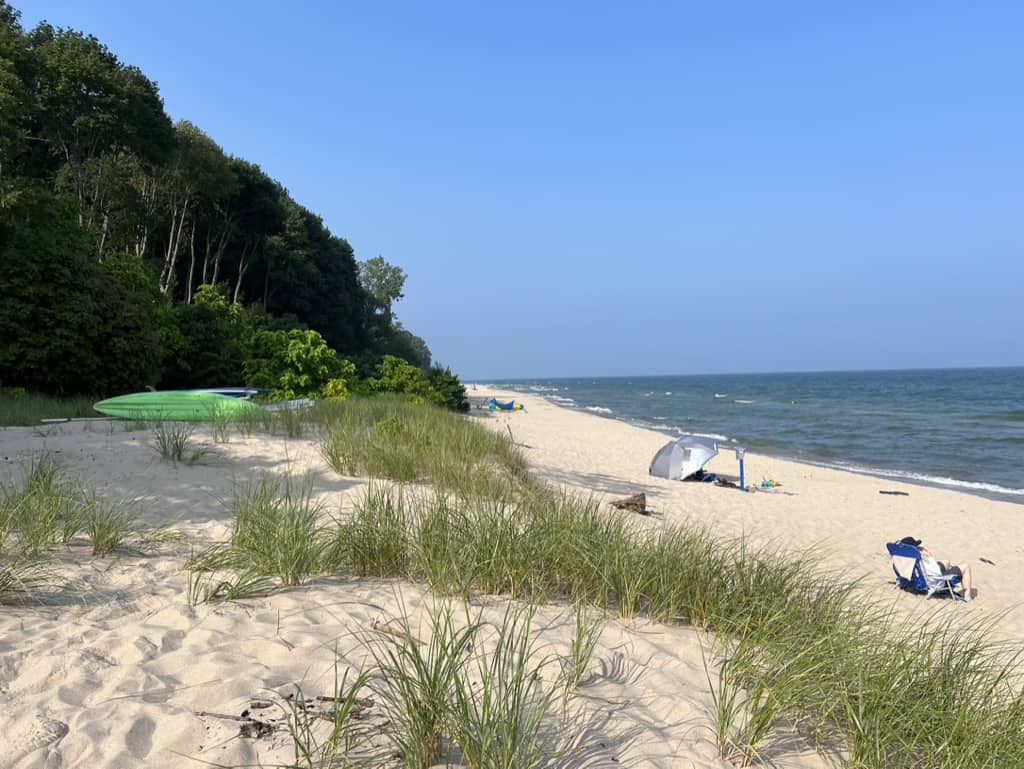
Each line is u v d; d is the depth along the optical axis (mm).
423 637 3691
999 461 23000
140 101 31031
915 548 7848
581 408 57469
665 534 5855
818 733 2859
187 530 5910
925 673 3293
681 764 2574
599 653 3645
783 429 34625
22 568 4359
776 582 4805
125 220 31438
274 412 13148
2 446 8953
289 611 4062
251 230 44000
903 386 109750
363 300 58688
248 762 2438
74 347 18953
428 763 2438
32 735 2551
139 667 3197
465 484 7652
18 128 22516
